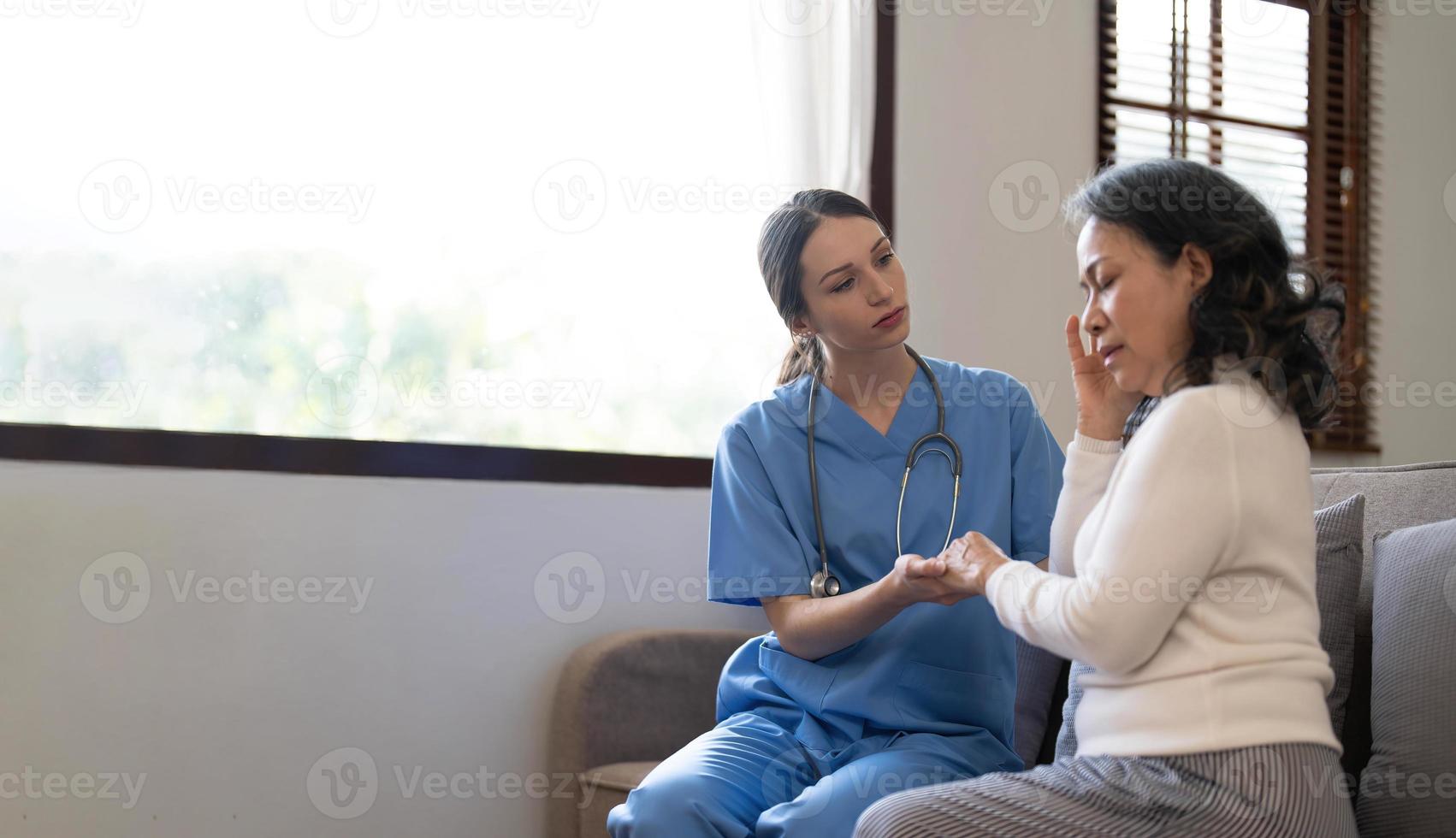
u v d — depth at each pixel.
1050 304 2.65
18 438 1.89
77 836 1.87
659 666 2.14
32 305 1.96
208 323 2.05
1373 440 3.00
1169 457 1.04
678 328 2.36
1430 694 1.33
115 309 2.00
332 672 2.03
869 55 2.47
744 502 1.61
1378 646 1.43
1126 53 2.79
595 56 2.33
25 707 1.86
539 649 2.17
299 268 2.12
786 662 1.55
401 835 2.06
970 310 2.56
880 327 1.53
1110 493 1.09
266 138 2.11
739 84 2.42
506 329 2.24
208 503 1.97
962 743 1.46
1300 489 1.07
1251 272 1.10
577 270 2.29
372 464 2.09
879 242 1.55
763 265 1.62
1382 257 3.05
